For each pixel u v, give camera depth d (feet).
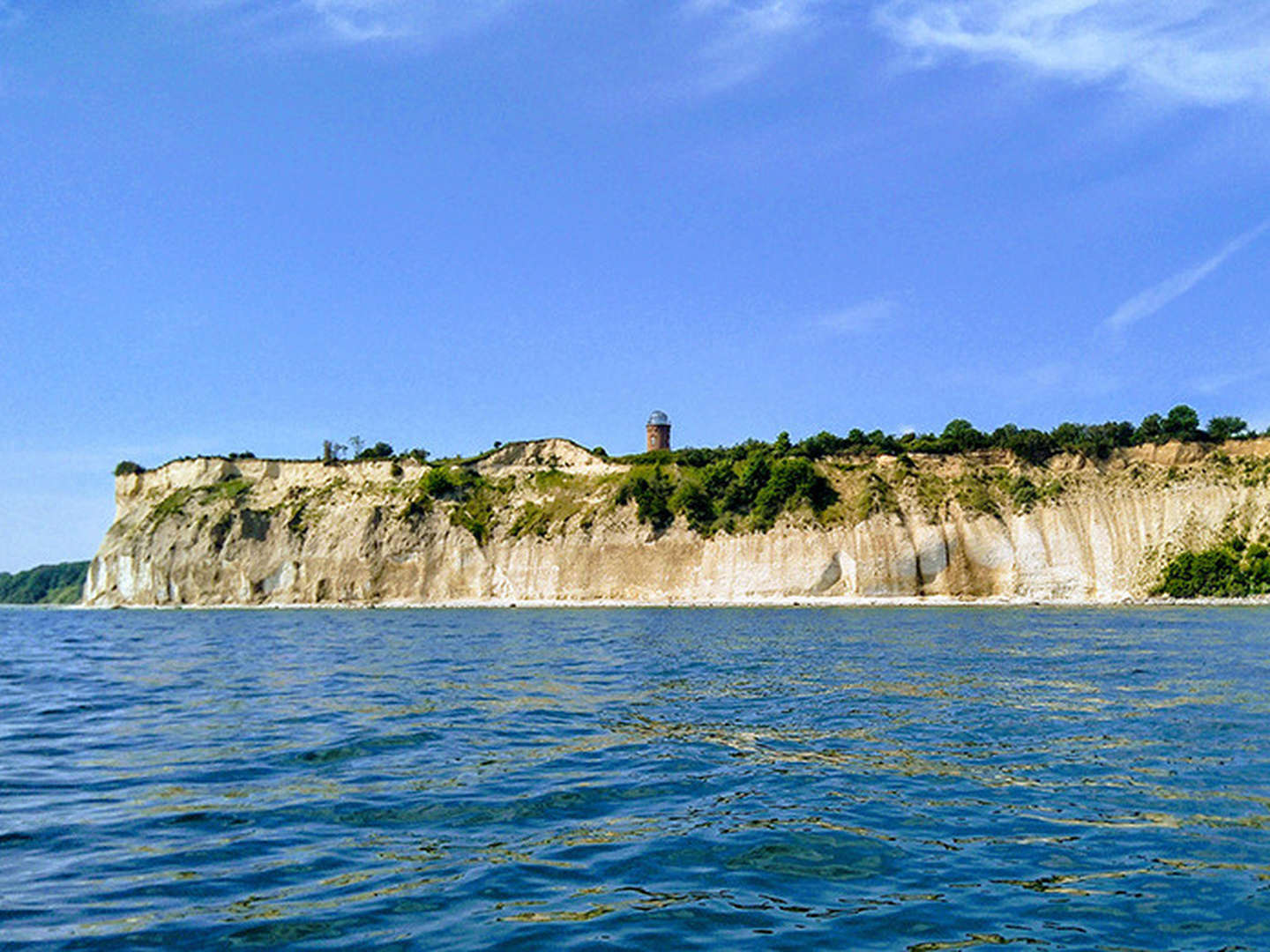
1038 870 38.34
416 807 47.29
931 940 31.71
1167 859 39.45
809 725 71.10
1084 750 60.90
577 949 30.71
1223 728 68.39
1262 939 31.65
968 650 136.05
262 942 31.24
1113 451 344.28
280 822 44.98
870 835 42.80
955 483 344.90
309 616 310.24
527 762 57.72
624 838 42.37
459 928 32.42
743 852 40.55
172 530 435.53
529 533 382.22
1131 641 149.28
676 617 253.65
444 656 135.74
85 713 78.74
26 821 45.16
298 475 447.01
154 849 40.91
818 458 369.09
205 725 72.13
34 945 30.91
